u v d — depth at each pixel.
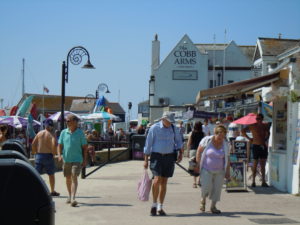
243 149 12.94
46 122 11.47
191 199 10.91
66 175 10.23
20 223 3.95
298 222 8.23
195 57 61.38
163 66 61.53
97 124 34.91
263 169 12.84
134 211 9.32
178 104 61.28
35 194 3.99
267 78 11.88
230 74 61.47
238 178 12.02
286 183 11.91
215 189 9.15
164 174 8.98
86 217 8.68
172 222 8.19
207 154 9.20
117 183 14.20
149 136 9.06
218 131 9.18
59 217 8.68
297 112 11.25
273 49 25.61
